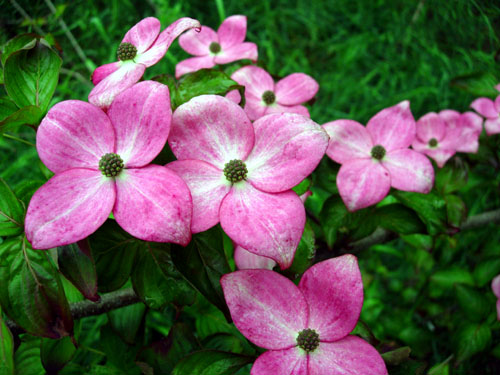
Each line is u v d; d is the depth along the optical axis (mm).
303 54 731
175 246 203
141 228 176
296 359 197
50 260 203
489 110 376
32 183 229
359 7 738
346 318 199
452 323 449
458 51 663
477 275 420
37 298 200
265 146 202
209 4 716
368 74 675
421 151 357
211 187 196
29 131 561
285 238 184
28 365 285
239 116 198
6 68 213
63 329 203
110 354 292
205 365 223
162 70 613
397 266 578
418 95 655
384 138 283
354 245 334
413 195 296
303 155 194
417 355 447
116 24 644
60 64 219
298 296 199
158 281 226
